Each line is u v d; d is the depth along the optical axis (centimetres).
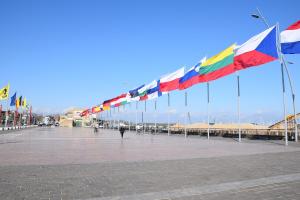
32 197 813
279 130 4059
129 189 908
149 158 1748
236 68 3206
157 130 7869
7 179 1065
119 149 2428
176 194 844
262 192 862
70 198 804
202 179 1062
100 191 883
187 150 2327
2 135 5053
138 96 6319
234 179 1060
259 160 1620
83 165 1436
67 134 5847
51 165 1434
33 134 5584
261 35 2959
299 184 969
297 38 2683
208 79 3788
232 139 4144
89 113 15075
